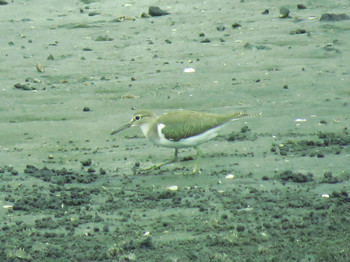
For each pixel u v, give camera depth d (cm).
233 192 1170
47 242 1000
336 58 1975
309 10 2511
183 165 1325
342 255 934
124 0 2778
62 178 1238
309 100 1677
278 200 1130
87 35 2341
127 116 1611
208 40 2206
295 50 2058
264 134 1473
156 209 1109
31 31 2389
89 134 1511
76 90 1792
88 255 951
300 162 1302
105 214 1095
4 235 1024
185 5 2688
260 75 1861
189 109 1662
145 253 957
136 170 1300
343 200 1111
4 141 1481
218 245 977
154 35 2306
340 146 1381
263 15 2484
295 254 944
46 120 1598
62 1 2778
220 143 1430
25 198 1148
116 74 1922
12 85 1831
